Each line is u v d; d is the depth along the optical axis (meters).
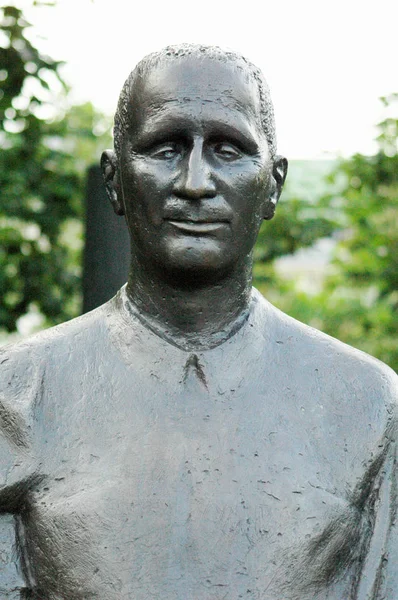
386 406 4.25
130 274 4.32
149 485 4.01
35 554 4.02
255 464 4.05
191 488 4.01
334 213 9.61
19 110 8.56
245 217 4.14
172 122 4.10
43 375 4.19
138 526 3.96
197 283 4.18
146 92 4.16
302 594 3.96
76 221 9.48
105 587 3.92
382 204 9.23
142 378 4.17
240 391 4.17
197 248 4.09
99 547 3.95
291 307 9.29
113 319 4.30
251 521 3.98
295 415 4.16
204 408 4.13
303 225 9.34
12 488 4.07
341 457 4.14
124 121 4.24
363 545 4.14
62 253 8.78
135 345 4.22
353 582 4.09
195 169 4.06
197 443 4.07
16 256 8.68
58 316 8.74
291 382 4.22
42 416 4.14
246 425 4.11
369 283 9.31
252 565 3.94
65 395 4.16
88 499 3.99
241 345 4.24
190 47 4.19
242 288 4.25
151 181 4.11
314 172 10.05
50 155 8.73
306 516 4.01
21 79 8.37
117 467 4.04
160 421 4.11
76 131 9.64
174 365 4.19
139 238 4.18
